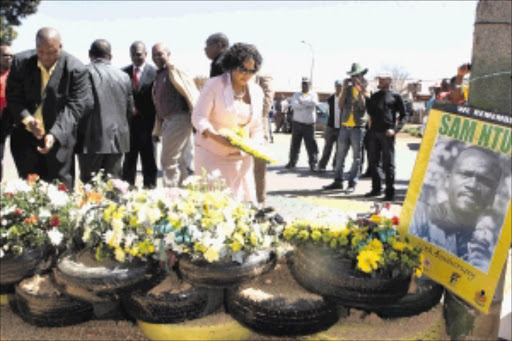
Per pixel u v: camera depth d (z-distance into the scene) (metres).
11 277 2.74
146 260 2.62
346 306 2.54
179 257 2.65
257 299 2.55
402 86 30.14
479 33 2.49
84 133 5.34
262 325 2.54
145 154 6.96
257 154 3.50
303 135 10.63
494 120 2.37
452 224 2.58
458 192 2.54
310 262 2.55
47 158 4.77
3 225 2.78
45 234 2.84
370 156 7.82
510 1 2.36
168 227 2.62
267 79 5.54
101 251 2.71
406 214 2.85
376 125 7.47
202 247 2.57
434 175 2.69
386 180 7.56
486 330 2.67
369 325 2.62
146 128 6.88
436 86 8.70
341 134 8.31
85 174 5.55
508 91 2.45
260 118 4.00
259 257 2.65
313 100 10.59
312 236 2.55
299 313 2.50
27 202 2.93
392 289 2.46
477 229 2.45
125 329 2.81
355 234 2.55
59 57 4.62
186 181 3.14
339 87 10.05
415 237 2.77
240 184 4.01
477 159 2.46
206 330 2.61
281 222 3.05
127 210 2.79
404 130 26.11
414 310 2.61
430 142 2.74
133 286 2.56
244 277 2.59
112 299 2.59
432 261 2.67
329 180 9.55
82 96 4.79
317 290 2.54
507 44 2.41
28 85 4.63
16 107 4.63
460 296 2.51
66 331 2.79
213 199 2.81
